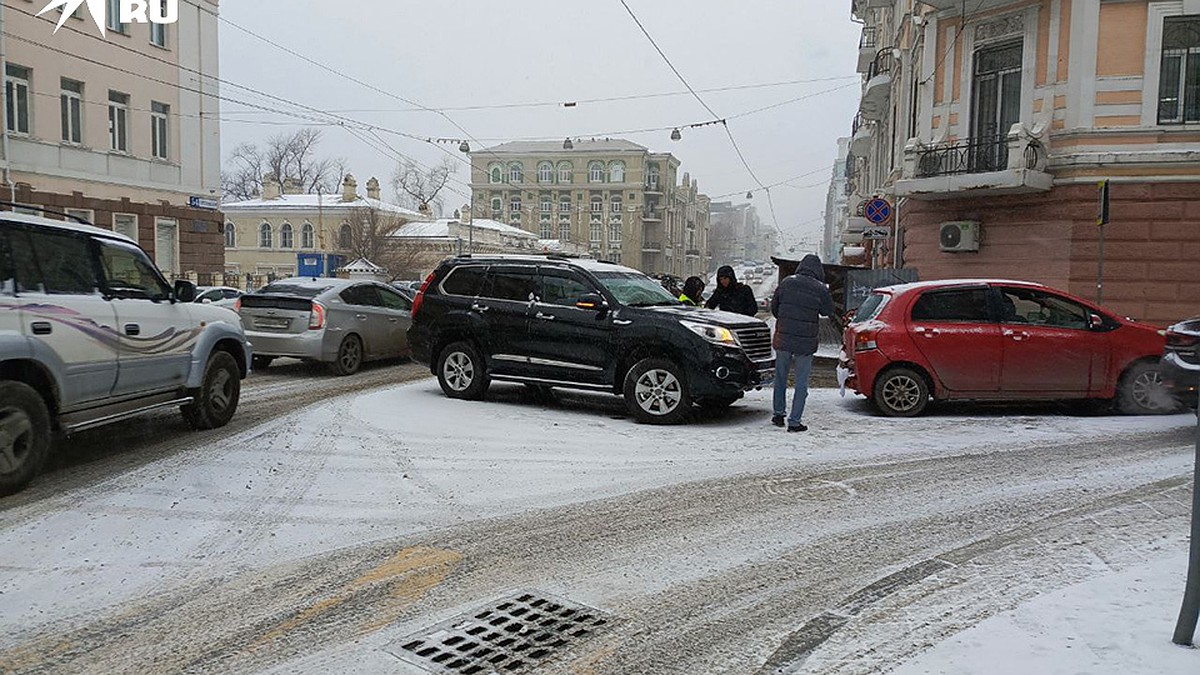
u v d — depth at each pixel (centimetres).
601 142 9150
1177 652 375
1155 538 558
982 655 381
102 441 805
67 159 2492
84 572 483
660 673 378
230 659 384
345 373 1331
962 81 1786
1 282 610
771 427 941
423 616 435
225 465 722
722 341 939
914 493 672
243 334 917
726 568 508
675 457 788
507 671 379
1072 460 785
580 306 1005
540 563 512
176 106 2908
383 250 5634
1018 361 994
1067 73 1595
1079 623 412
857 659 386
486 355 1066
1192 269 1528
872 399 1023
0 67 2258
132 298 744
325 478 691
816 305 911
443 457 770
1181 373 865
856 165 4238
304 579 480
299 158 8412
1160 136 1538
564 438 861
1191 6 1509
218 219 3117
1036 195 1644
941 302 1020
